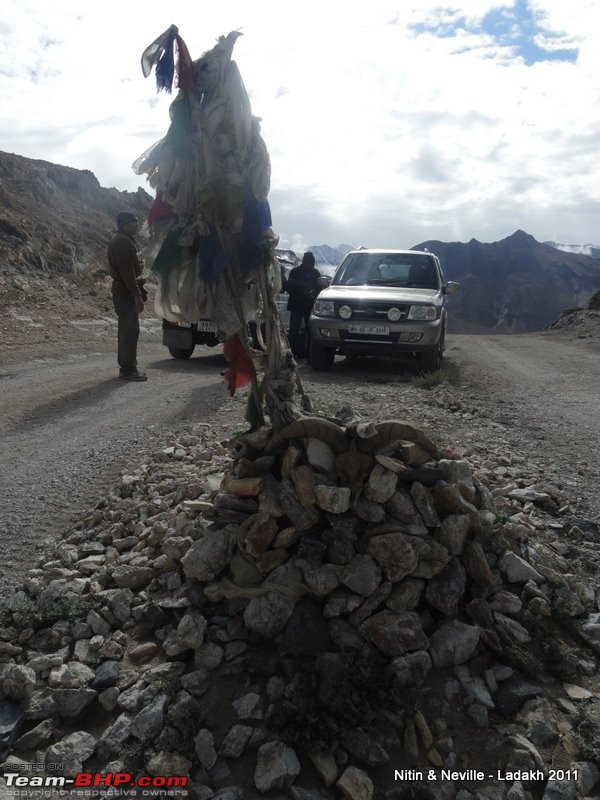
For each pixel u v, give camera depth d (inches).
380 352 398.6
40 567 155.6
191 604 129.3
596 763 104.7
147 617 130.8
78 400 322.3
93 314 711.7
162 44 122.6
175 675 116.3
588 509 183.9
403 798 99.5
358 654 115.4
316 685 110.2
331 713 107.5
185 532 150.7
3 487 202.1
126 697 111.7
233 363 140.2
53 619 133.5
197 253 128.6
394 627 116.8
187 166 124.0
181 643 120.1
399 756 104.3
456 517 131.6
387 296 397.4
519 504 184.4
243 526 129.4
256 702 110.1
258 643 120.7
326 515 129.0
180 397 329.4
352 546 125.8
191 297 129.5
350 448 132.8
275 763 100.2
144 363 469.4
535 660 122.2
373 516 127.6
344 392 334.6
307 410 153.1
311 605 121.6
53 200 1176.8
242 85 124.0
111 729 106.7
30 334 572.7
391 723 107.7
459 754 105.7
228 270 129.8
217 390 347.9
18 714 110.3
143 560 150.6
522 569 137.5
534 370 464.1
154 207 129.4
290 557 127.7
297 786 99.1
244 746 104.5
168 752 102.6
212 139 122.6
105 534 167.5
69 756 103.0
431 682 115.6
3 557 159.9
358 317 394.3
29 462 225.0
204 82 122.7
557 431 269.3
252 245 127.6
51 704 111.7
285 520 130.6
